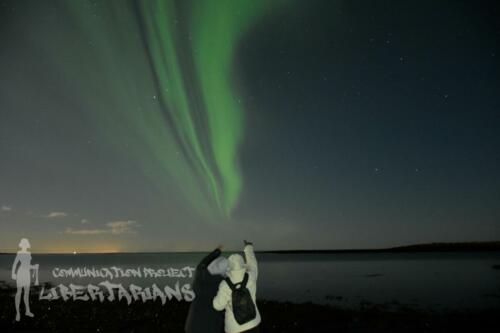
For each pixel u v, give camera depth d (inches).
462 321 702.5
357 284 1660.9
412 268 3029.0
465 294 1194.6
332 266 3882.9
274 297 1180.5
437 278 1908.2
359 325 665.0
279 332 585.0
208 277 217.5
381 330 624.4
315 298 1143.6
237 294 190.2
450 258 5580.7
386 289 1407.5
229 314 193.0
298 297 1177.4
